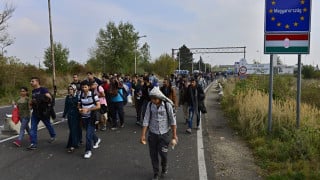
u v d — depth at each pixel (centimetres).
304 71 5834
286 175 645
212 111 1769
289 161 738
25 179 651
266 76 2323
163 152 660
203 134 1120
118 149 901
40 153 850
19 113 922
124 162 776
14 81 2872
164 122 659
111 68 6322
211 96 2917
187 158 812
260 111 1138
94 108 821
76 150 884
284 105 1202
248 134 1026
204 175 681
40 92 912
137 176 677
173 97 1234
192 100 1184
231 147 927
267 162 758
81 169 719
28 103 926
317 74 5691
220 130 1198
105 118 1175
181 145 951
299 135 828
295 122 1023
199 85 1210
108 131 1166
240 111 1296
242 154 852
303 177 628
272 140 918
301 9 992
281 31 1005
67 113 891
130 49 6294
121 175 682
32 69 3362
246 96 1609
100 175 680
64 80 3962
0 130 1152
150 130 666
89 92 830
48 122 963
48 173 689
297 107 993
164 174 669
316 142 826
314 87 2397
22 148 902
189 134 1120
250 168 730
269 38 1013
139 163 769
